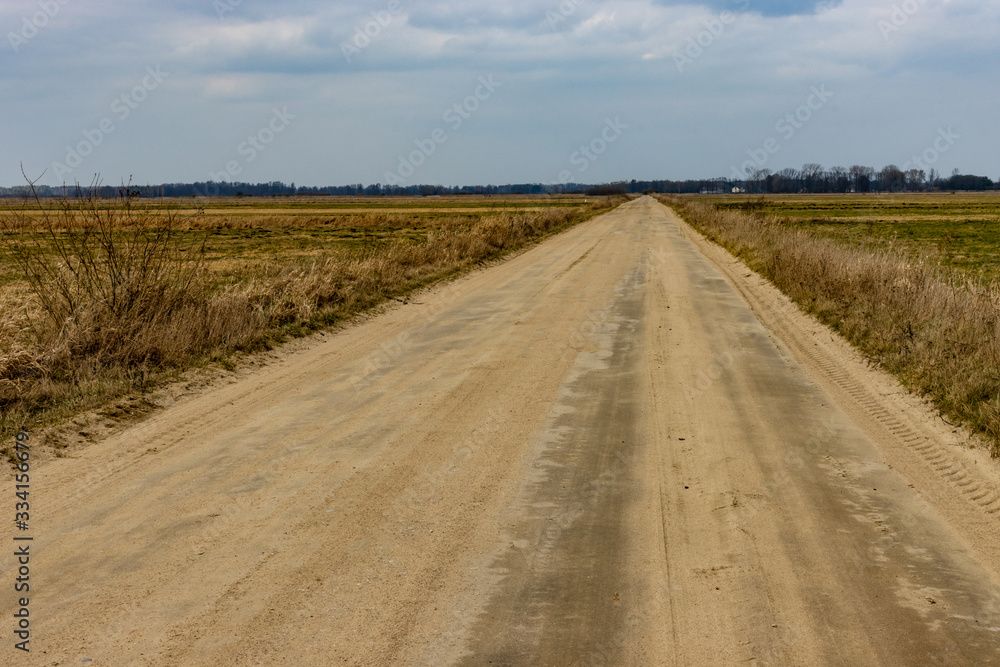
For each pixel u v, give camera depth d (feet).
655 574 15.40
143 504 18.88
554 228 154.81
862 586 14.93
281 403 28.84
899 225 175.52
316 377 33.32
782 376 33.14
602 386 31.12
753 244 94.07
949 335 33.91
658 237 131.23
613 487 20.18
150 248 36.32
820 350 38.93
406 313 52.31
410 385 31.55
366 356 37.96
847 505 19.03
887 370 33.83
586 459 22.41
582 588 14.82
